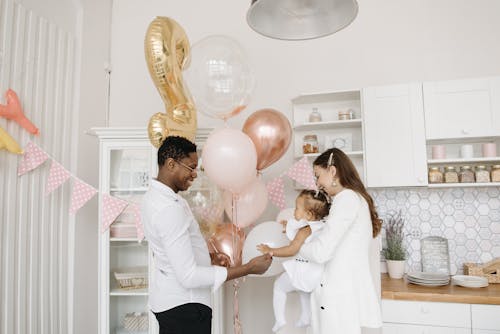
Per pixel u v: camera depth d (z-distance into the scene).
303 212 1.87
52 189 2.07
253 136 1.88
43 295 2.21
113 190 2.34
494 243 2.45
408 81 2.63
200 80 1.66
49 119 2.30
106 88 3.00
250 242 1.86
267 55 2.84
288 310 2.13
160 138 1.84
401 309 2.03
